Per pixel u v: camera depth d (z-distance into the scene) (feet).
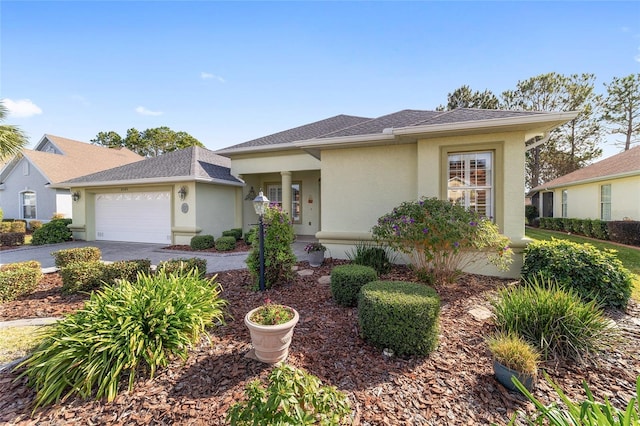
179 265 18.16
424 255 19.86
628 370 10.02
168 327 10.72
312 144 26.18
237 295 17.57
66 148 69.72
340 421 7.62
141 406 8.38
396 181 25.32
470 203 22.48
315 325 13.38
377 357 10.78
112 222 44.29
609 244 37.76
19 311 15.64
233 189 45.65
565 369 10.12
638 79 68.59
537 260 18.01
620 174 39.88
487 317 14.01
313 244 25.44
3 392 9.15
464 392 8.88
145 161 48.11
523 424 7.71
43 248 38.65
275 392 6.27
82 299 17.43
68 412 8.23
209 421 7.72
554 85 74.23
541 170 85.71
